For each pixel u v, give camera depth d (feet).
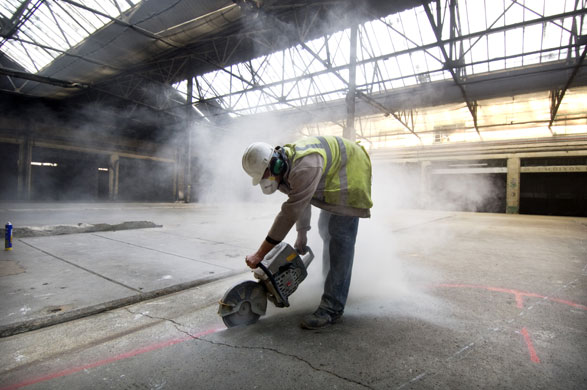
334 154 5.61
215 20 31.76
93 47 35.60
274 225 5.24
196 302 7.53
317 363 4.64
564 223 32.73
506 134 53.26
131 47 35.99
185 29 32.76
